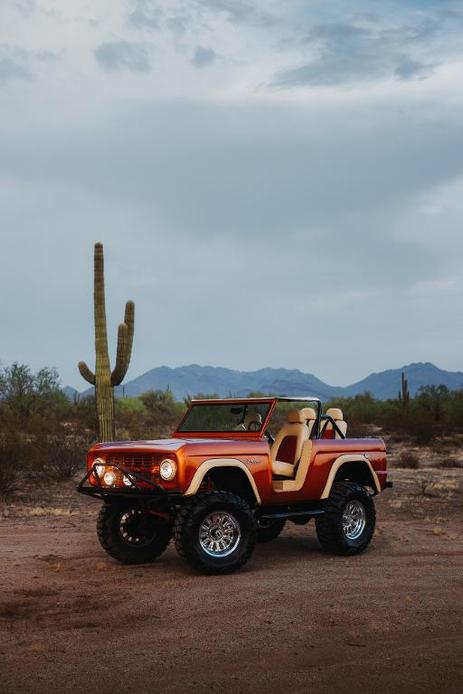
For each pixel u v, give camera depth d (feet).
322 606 23.31
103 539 30.17
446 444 98.02
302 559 31.48
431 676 17.33
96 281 58.13
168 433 95.50
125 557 30.25
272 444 32.86
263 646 19.45
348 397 166.09
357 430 100.22
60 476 57.21
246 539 28.71
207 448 28.27
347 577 27.63
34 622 21.72
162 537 31.09
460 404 120.47
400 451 88.74
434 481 60.03
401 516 43.88
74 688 16.63
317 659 18.48
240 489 30.76
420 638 20.08
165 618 22.07
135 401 126.62
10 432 54.24
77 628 21.13
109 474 29.17
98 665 18.07
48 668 17.87
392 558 31.58
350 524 32.65
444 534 37.42
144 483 28.35
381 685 16.81
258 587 25.94
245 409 31.91
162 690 16.53
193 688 16.65
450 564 30.19
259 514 30.58
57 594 25.04
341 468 33.68
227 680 17.11
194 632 20.68
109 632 20.72
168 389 138.62
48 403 100.12
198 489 29.58
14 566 29.60
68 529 38.83
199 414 32.89
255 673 17.54
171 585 26.35
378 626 21.13
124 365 57.52
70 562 30.55
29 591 25.43
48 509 45.55
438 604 23.58
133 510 30.60
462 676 17.31
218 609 23.02
